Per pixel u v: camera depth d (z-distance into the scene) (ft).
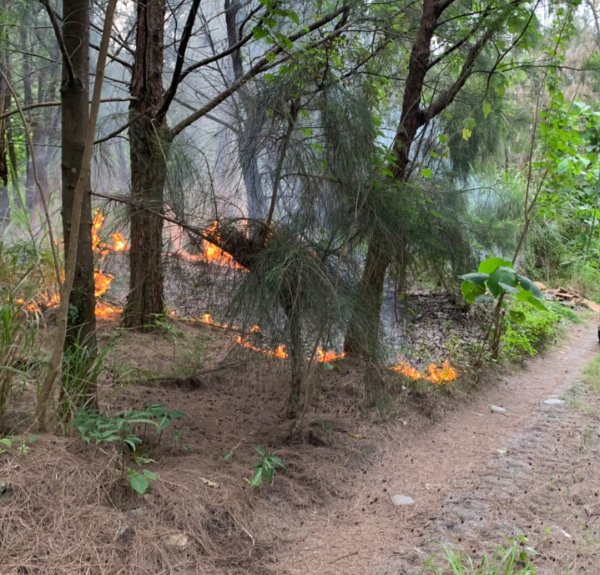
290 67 12.82
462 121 19.16
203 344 17.08
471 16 17.60
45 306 12.55
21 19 18.16
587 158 24.07
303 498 10.87
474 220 21.66
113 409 12.59
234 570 8.61
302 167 13.24
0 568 7.27
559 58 19.03
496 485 11.91
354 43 16.43
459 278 17.80
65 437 9.80
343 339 13.26
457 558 8.70
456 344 20.13
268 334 12.23
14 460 8.75
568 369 21.90
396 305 16.33
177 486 9.71
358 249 14.20
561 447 13.99
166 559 8.31
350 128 13.03
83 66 10.43
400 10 16.74
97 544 8.09
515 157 31.27
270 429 13.38
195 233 13.32
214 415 13.78
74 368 10.50
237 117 13.67
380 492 11.58
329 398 15.26
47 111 20.48
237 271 13.01
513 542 8.93
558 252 37.91
